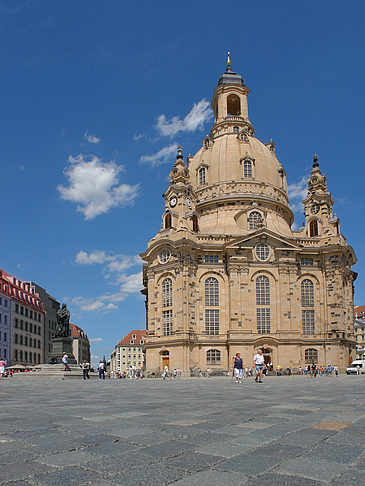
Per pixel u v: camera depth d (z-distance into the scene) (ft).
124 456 27.61
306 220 338.13
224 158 352.90
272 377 243.60
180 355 280.31
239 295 293.84
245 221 325.42
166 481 22.68
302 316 304.71
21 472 24.27
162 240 300.81
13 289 409.28
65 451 29.01
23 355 418.31
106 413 49.78
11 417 46.39
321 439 32.55
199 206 349.20
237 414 48.11
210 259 304.71
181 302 286.66
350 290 329.72
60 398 75.56
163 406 58.49
